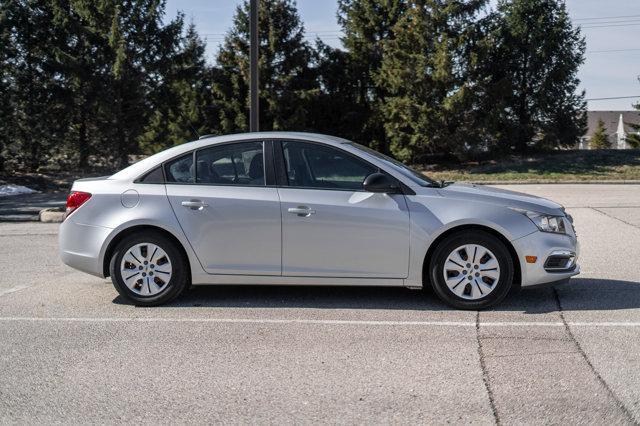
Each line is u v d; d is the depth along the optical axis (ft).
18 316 20.72
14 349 17.52
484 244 20.20
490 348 17.03
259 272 21.04
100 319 20.27
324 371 15.65
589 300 21.58
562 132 101.96
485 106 97.19
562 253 20.40
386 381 14.97
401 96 100.01
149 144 94.22
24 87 87.45
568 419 12.90
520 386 14.53
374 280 20.74
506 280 20.22
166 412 13.52
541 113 102.01
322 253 20.76
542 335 18.01
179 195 21.29
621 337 17.71
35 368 16.10
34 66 88.17
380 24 108.27
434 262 20.52
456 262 20.43
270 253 20.94
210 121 106.32
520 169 95.30
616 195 60.34
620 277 24.94
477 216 20.07
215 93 106.93
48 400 14.19
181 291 21.49
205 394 14.40
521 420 12.89
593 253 30.01
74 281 25.80
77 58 85.61
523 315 19.95
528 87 101.65
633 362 15.84
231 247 21.04
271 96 102.37
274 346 17.49
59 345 17.81
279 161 21.39
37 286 24.98
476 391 14.30
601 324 18.90
